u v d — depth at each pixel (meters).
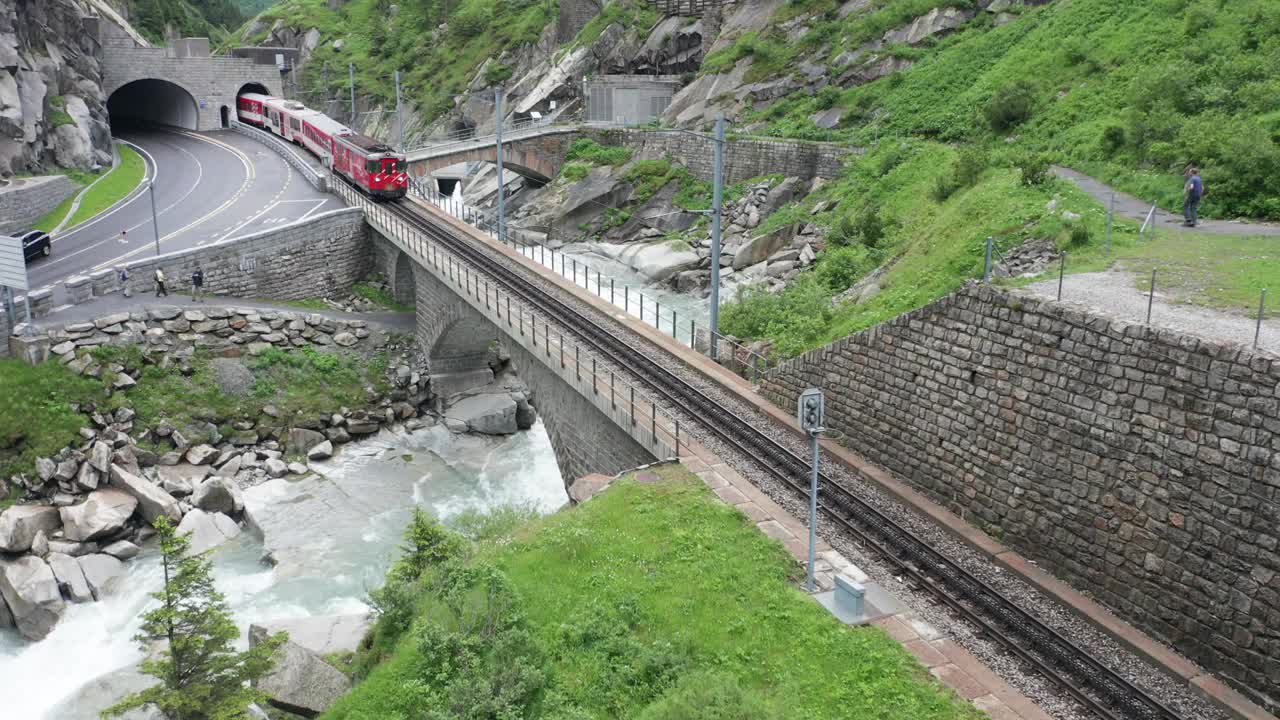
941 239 34.94
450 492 40.00
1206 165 31.27
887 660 17.80
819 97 71.56
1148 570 18.88
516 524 24.66
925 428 24.48
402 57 122.62
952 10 71.88
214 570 33.69
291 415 43.81
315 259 53.75
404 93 117.50
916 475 24.89
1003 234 30.61
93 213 59.00
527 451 44.69
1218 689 17.06
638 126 81.88
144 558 34.19
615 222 71.94
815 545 21.09
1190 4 48.34
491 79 108.38
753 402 30.36
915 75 66.56
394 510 38.12
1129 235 27.53
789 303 37.12
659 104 85.94
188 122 93.50
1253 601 17.05
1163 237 27.20
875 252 41.34
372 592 21.70
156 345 43.53
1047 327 20.89
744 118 75.69
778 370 30.14
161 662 18.36
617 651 18.27
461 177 102.31
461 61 116.12
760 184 66.00
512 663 17.53
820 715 16.45
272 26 138.88
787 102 74.25
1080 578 20.31
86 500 35.94
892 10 74.56
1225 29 43.53
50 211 58.78
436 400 48.06
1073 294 21.86
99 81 80.75
